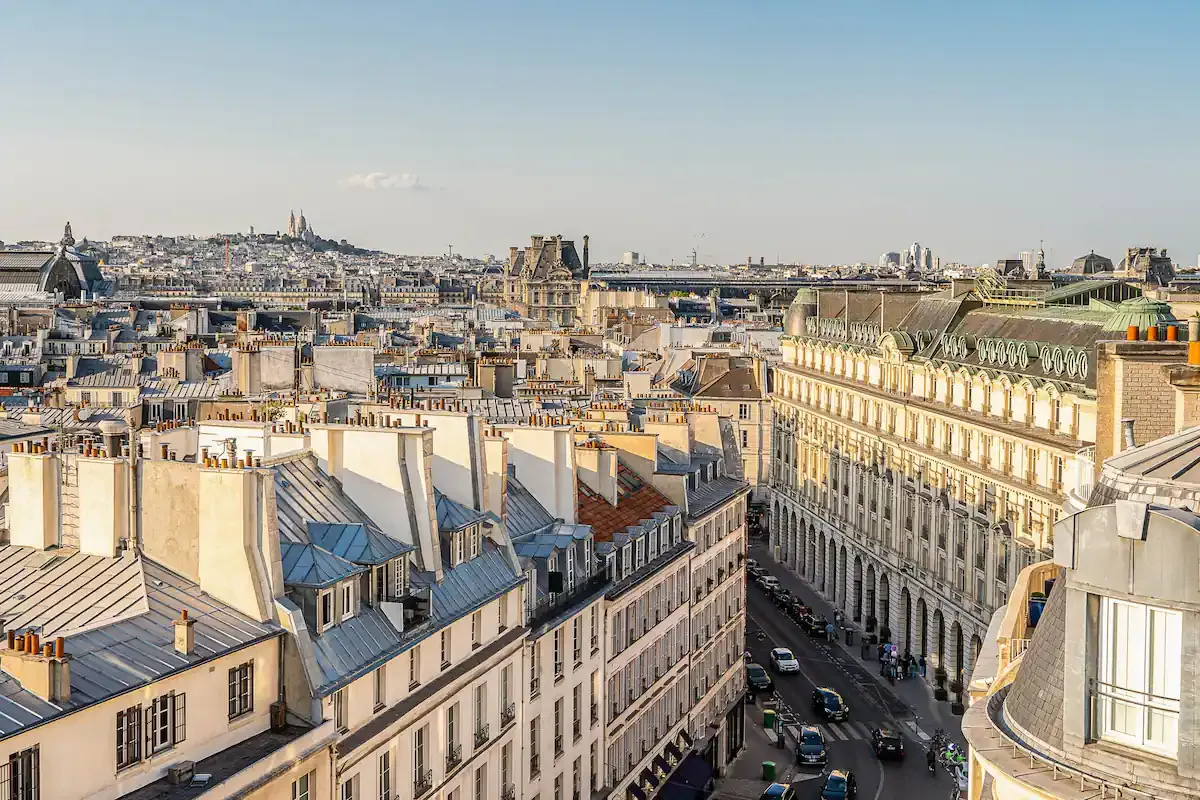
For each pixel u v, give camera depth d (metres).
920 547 184.75
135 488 65.62
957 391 178.00
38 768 49.50
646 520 113.75
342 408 132.62
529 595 88.69
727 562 142.25
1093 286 198.12
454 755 77.00
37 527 67.69
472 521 82.62
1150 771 33.00
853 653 191.88
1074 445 143.00
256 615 62.84
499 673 82.75
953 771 137.00
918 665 182.38
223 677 59.47
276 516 64.88
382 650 68.81
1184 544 32.47
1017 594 57.28
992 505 162.12
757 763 140.00
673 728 121.06
